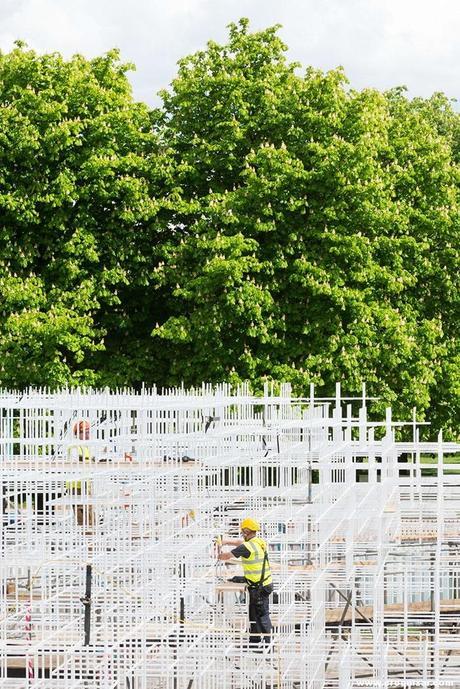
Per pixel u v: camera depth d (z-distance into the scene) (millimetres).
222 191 63500
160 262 63312
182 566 29969
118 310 64500
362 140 61344
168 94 65875
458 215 68000
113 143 62094
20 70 61594
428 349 64438
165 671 27031
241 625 31938
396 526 41812
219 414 37688
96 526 28156
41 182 60094
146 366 62875
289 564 35188
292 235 60281
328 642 31250
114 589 29391
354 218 62438
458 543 34156
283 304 61156
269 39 65500
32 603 28859
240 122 63156
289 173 59812
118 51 65062
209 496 36094
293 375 59062
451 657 32344
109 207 63406
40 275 61500
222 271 58406
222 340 60938
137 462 30953
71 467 29484
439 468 40438
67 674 26266
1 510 27641
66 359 62094
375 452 43906
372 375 61438
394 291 64312
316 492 40062
